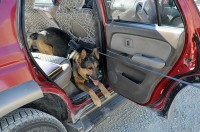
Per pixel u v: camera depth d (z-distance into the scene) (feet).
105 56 8.78
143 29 7.03
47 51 10.83
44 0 12.25
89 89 8.73
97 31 8.43
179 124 9.28
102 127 9.16
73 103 7.61
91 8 9.04
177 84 7.11
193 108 10.22
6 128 5.17
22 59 5.28
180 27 6.39
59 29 11.02
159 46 6.86
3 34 4.91
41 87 5.67
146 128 9.07
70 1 9.37
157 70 7.03
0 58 4.90
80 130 7.12
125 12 7.69
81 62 9.04
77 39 10.27
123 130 8.98
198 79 6.65
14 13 5.07
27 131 5.43
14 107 4.97
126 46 7.82
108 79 9.06
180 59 6.48
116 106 8.75
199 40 6.21
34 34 11.07
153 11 6.84
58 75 7.75
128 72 8.07
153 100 7.62
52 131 6.07
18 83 5.17
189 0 6.06
